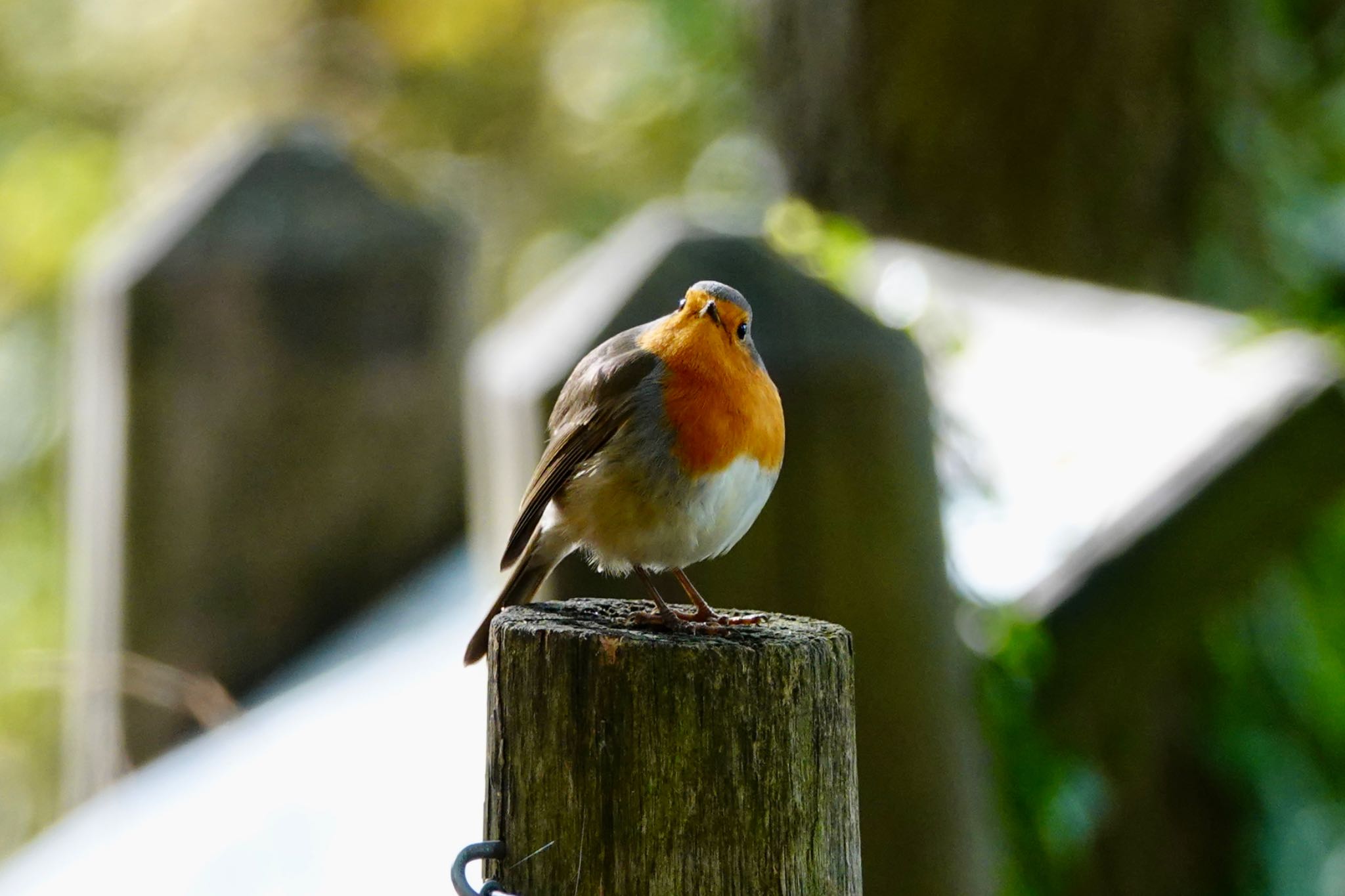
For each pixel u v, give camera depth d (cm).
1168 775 1115
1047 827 837
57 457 2100
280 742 914
